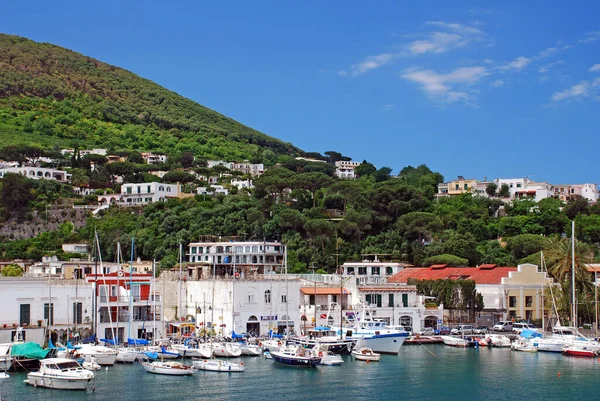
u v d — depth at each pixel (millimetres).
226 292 162375
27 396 103438
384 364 136250
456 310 186875
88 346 131500
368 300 179250
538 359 143750
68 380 108438
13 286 139750
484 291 192500
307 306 175625
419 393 111000
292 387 113812
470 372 128125
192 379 119125
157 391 109188
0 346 119875
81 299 148750
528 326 179750
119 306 153875
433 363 137875
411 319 179250
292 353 133375
